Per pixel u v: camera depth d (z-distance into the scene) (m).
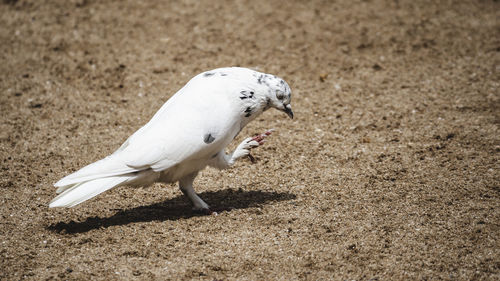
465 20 18.50
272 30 17.83
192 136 8.48
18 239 8.48
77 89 14.50
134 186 8.81
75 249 8.20
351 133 12.39
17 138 12.15
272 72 15.36
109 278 7.51
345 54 16.45
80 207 9.58
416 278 7.58
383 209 9.38
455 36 17.42
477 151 11.34
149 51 16.48
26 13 18.69
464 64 15.68
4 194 9.92
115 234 8.62
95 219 9.18
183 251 8.17
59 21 18.23
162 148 8.39
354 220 9.04
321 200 9.72
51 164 11.12
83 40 17.11
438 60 16.00
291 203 9.64
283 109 9.30
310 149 11.71
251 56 16.22
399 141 11.94
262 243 8.40
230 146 11.87
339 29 17.95
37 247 8.26
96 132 12.50
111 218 9.20
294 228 8.82
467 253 8.11
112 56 16.20
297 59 16.12
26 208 9.48
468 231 8.65
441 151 11.41
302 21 18.47
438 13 19.03
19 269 7.70
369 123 12.80
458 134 12.07
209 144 8.57
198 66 15.61
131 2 19.72
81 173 8.25
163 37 17.36
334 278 7.57
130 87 14.64
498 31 17.67
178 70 15.43
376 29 17.94
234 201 9.81
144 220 9.12
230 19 18.59
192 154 8.52
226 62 15.83
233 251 8.18
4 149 11.66
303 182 10.41
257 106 9.04
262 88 8.98
